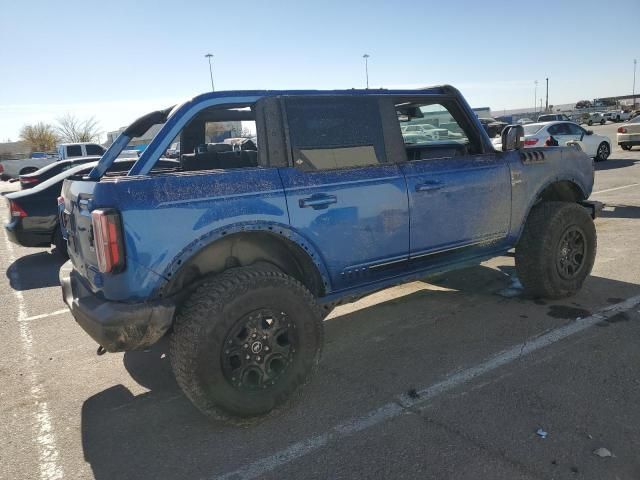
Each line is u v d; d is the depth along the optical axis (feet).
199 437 10.23
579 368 11.93
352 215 11.80
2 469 9.55
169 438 10.27
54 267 26.32
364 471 8.82
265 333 10.17
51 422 11.16
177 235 9.64
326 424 10.39
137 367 13.80
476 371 12.18
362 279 12.45
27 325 17.49
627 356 12.39
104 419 11.18
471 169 14.11
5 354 15.06
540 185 15.85
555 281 15.99
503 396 10.94
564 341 13.46
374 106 12.70
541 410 10.31
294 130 11.39
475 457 8.96
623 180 45.06
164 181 9.72
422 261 13.44
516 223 15.38
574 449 9.02
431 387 11.59
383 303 17.61
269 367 10.28
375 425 10.22
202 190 9.98
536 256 15.75
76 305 10.28
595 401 10.52
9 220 26.89
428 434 9.77
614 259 20.86
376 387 11.78
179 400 11.85
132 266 9.32
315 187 11.30
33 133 223.51
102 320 9.27
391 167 12.64
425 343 14.02
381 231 12.34
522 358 12.67
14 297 21.03
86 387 12.78
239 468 9.18
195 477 9.02
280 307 10.27
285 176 11.00
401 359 13.15
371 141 12.53
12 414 11.57
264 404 10.23
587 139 60.49
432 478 8.52
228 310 9.67
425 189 13.00
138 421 11.01
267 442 9.89
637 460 8.66
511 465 8.70
